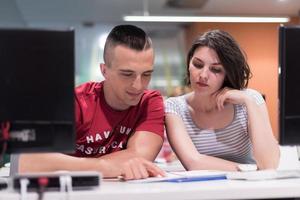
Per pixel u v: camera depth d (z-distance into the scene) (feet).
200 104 5.59
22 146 3.32
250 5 17.42
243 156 5.73
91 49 20.59
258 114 5.17
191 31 19.30
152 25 20.42
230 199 3.17
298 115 3.65
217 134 5.63
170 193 3.10
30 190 3.12
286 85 3.63
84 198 3.04
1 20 19.71
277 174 3.69
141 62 4.62
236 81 5.48
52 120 3.35
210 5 17.61
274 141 4.99
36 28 3.31
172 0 17.58
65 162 4.11
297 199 3.33
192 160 5.09
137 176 3.90
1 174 5.10
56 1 18.39
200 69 5.31
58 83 3.35
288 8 17.67
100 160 4.22
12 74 3.28
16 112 3.30
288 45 3.61
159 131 5.26
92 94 5.25
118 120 5.25
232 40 5.40
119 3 18.58
